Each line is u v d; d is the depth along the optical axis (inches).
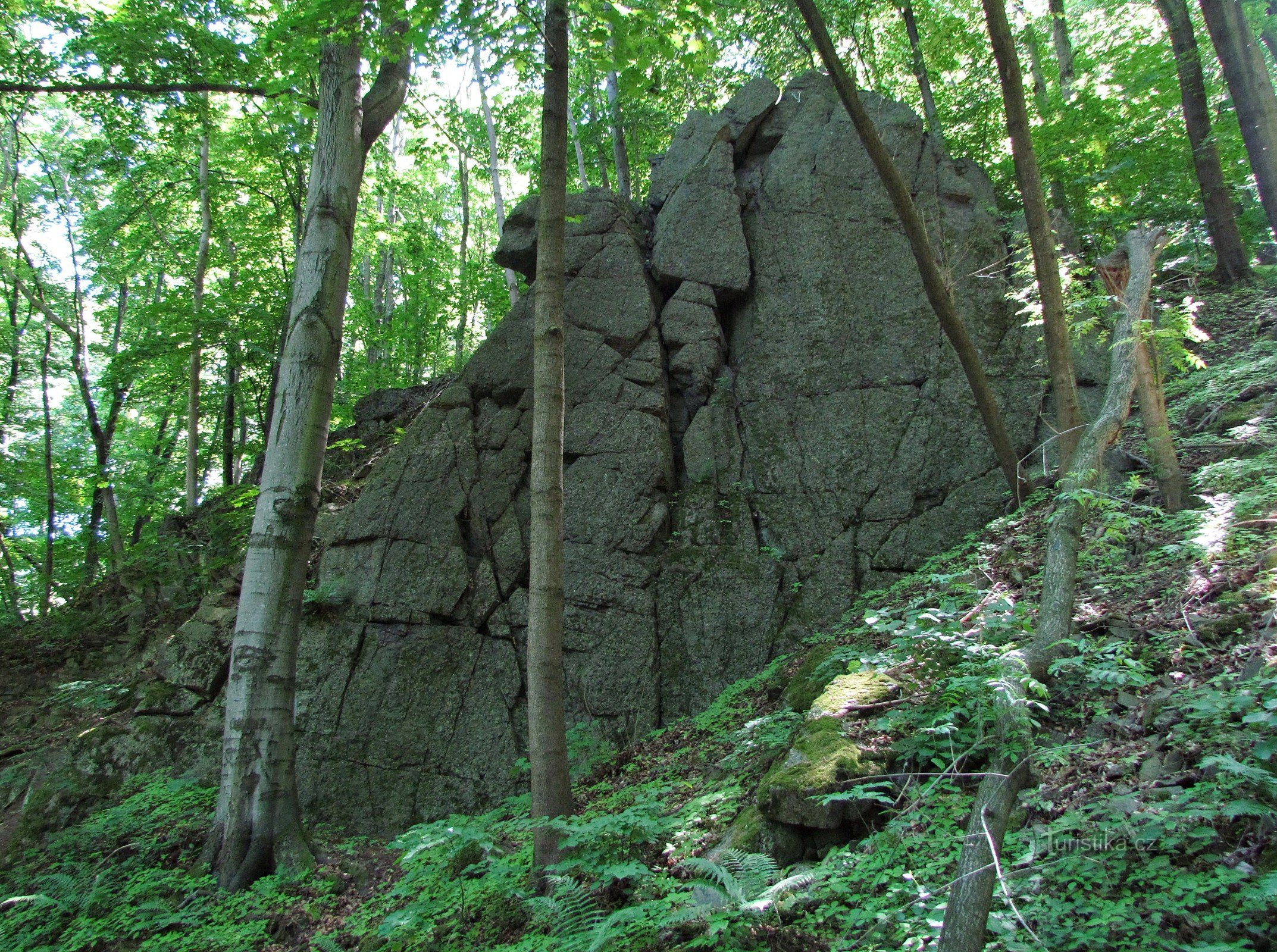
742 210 457.1
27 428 733.9
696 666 352.8
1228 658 175.5
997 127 618.5
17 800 359.9
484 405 410.3
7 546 727.1
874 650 258.2
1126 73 543.8
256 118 615.2
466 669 355.9
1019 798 159.3
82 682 423.8
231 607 402.0
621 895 185.8
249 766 295.6
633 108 740.7
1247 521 225.8
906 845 159.0
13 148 729.6
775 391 414.6
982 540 335.0
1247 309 425.4
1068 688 190.2
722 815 205.5
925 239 309.4
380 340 856.9
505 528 381.7
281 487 317.1
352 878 285.7
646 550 377.1
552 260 253.0
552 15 270.7
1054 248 289.9
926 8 633.6
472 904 215.6
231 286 680.4
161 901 273.6
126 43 419.8
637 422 398.3
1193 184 525.7
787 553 376.5
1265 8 528.4
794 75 663.8
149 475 740.7
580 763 329.1
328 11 276.7
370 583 374.6
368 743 344.2
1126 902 124.3
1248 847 128.0
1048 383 390.0
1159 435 272.4
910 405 397.4
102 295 837.8
